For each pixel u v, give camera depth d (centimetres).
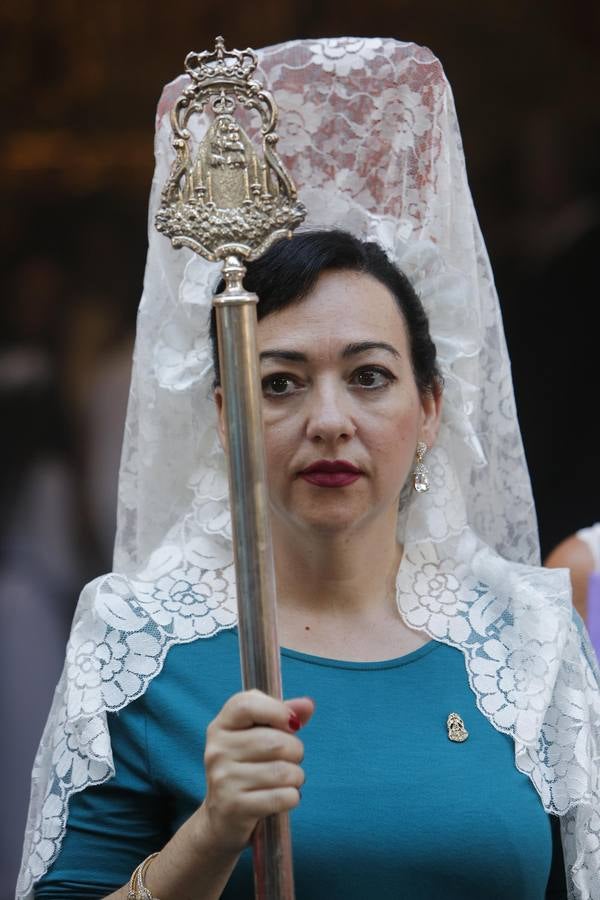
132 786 738
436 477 823
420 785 726
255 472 662
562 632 788
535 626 786
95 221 1984
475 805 726
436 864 714
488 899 720
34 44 2045
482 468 855
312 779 723
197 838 665
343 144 870
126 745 745
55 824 740
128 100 2052
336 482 739
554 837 785
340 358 742
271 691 659
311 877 706
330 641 769
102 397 1761
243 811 643
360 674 758
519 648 781
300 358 740
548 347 1574
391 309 762
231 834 651
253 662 659
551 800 763
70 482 1695
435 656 773
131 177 2023
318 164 870
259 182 693
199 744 734
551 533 1540
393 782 725
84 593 781
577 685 788
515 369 1583
